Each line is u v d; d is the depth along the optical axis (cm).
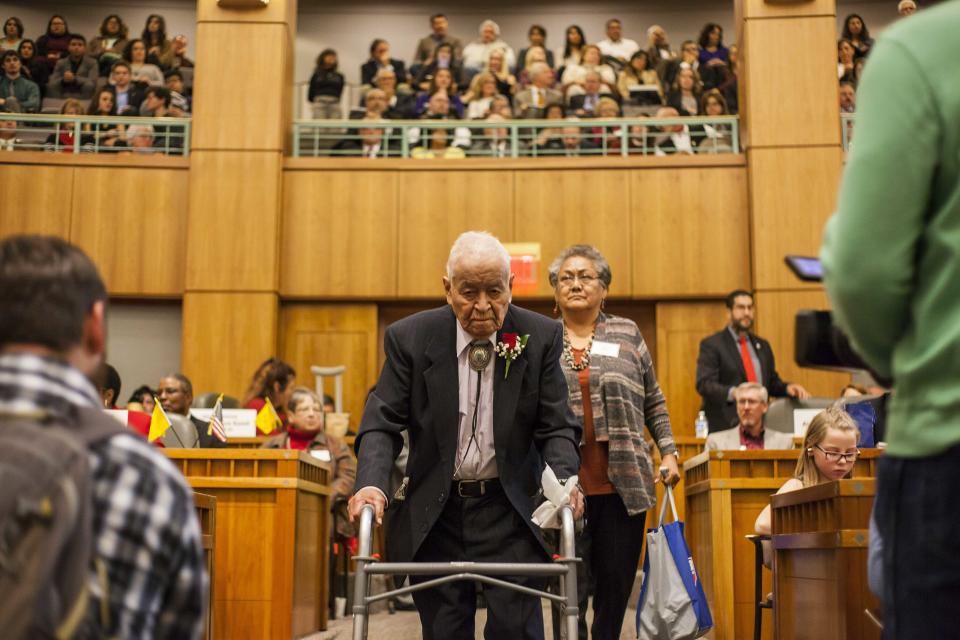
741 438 620
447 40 1341
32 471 126
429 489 305
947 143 149
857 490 297
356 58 1445
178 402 683
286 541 529
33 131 1091
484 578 266
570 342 432
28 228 1070
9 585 121
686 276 1055
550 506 282
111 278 1067
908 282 151
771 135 1047
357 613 263
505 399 306
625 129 1089
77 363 142
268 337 1045
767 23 1064
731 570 513
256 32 1092
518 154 1130
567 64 1331
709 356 823
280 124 1080
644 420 439
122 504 133
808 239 1027
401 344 313
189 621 137
